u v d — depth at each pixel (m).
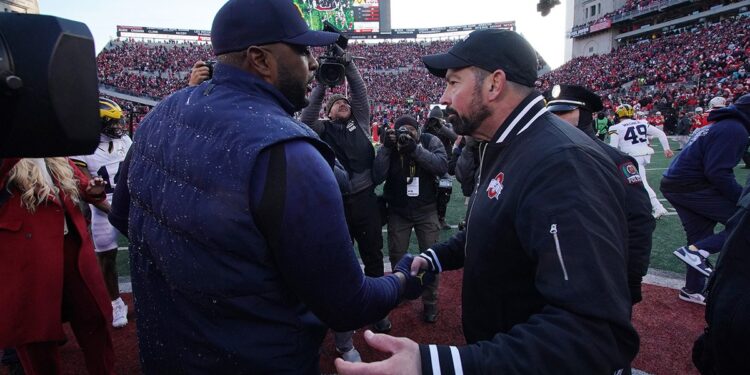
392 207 3.31
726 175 3.04
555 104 2.47
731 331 1.18
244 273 0.91
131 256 1.14
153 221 1.03
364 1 60.06
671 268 4.08
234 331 0.95
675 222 5.75
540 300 1.07
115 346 2.93
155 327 1.06
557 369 0.75
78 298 2.13
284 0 1.05
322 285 0.94
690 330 2.93
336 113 2.93
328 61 2.75
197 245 0.93
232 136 0.92
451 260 1.58
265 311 0.96
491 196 1.11
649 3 48.50
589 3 57.81
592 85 41.75
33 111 0.66
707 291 1.35
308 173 0.91
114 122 3.33
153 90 41.62
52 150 0.70
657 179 9.02
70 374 2.63
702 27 43.00
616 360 0.79
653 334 2.90
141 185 1.07
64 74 0.67
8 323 1.85
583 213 0.86
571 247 0.83
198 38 61.72
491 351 0.77
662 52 42.06
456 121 1.23
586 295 0.79
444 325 3.20
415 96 45.09
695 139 3.30
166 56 50.31
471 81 1.17
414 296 1.48
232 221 0.89
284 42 1.03
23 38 0.66
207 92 1.05
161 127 1.08
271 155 0.90
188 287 0.95
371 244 2.97
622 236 0.92
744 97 3.03
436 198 3.31
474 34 1.18
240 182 0.88
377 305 1.08
